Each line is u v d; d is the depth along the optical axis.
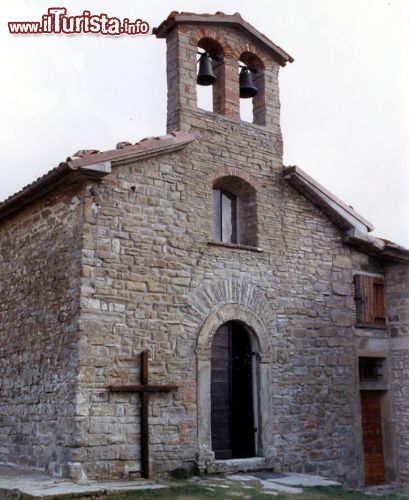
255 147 13.20
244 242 13.00
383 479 13.99
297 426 12.52
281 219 13.25
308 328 13.16
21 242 12.56
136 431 10.57
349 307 13.95
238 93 13.32
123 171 11.31
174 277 11.54
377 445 14.09
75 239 10.85
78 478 9.80
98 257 10.76
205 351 11.61
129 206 11.26
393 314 14.62
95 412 10.23
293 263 13.23
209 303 11.88
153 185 11.62
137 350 10.87
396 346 14.45
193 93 12.56
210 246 12.13
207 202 12.27
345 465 13.02
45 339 11.23
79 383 10.16
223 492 9.65
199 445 11.17
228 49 13.34
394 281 14.71
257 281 12.62
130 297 10.95
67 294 10.81
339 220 13.98
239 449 11.98
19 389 11.80
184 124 12.30
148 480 10.28
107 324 10.62
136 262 11.14
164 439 10.85
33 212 12.29
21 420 11.57
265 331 12.51
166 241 11.57
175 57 12.60
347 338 13.74
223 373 12.10
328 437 12.92
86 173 10.59
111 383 10.48
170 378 11.12
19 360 11.96
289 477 11.39
